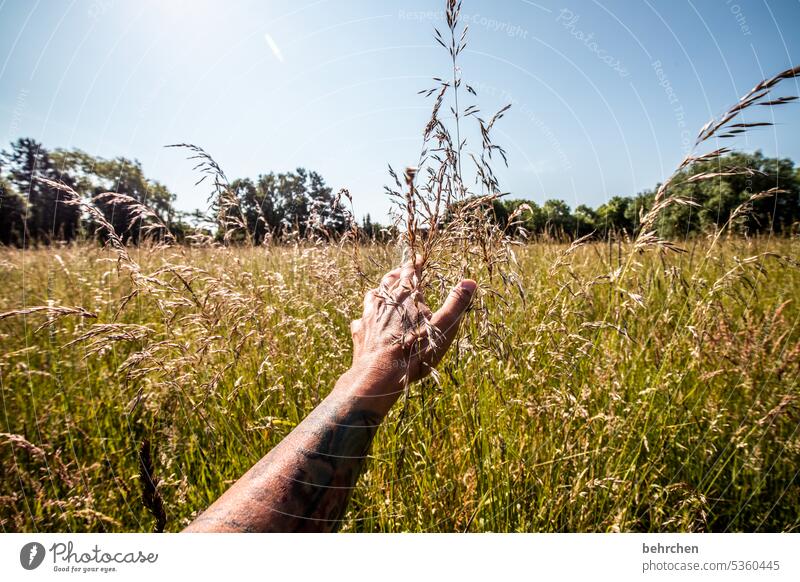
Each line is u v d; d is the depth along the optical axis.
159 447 1.94
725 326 2.21
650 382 2.03
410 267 1.18
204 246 2.89
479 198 1.54
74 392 2.41
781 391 1.97
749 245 2.80
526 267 2.70
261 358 2.25
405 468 1.70
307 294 2.99
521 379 1.93
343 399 0.89
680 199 1.82
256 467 0.80
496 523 1.61
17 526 1.56
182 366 2.02
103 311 2.95
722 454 1.78
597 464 1.76
